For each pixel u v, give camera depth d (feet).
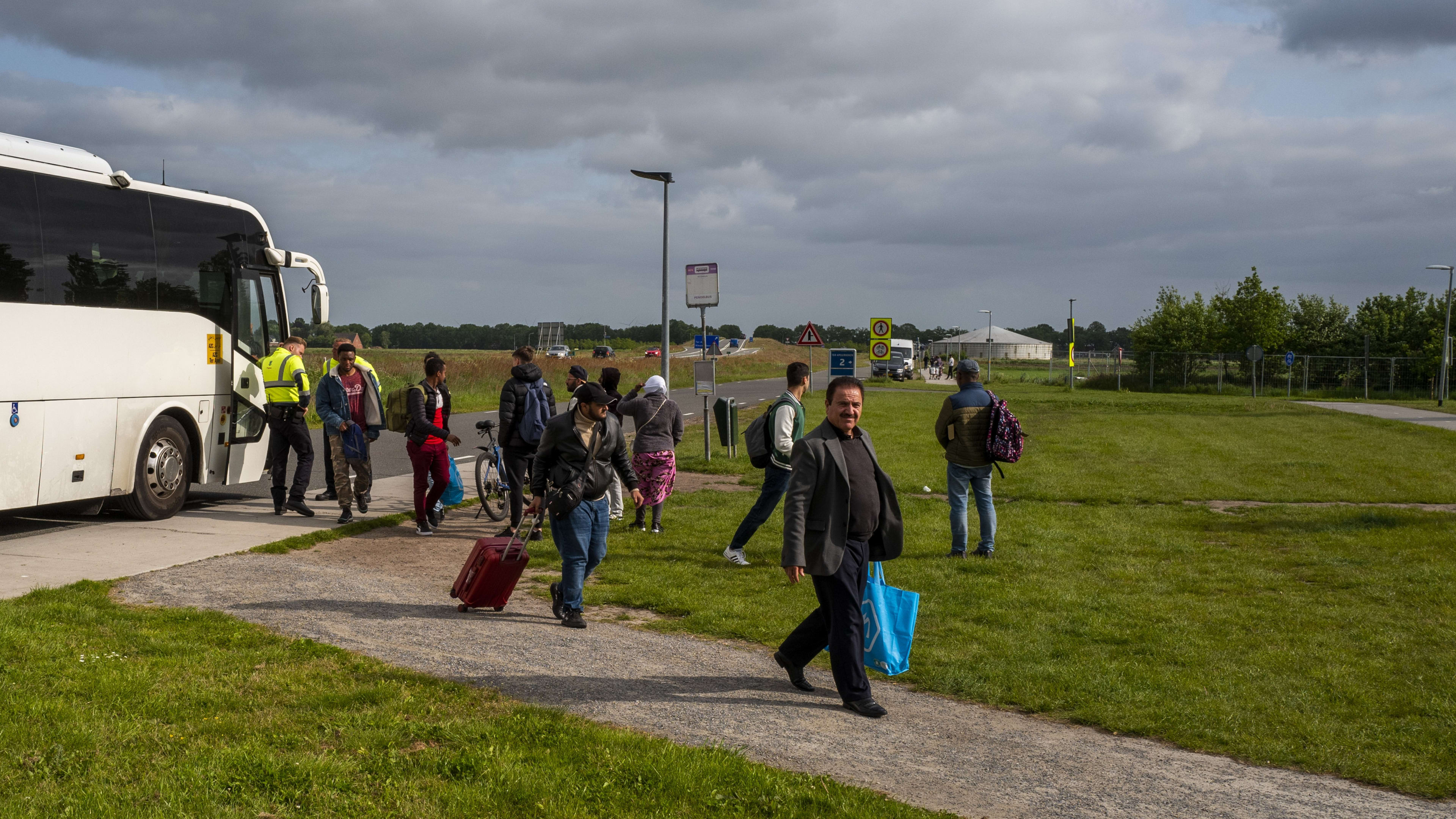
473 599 23.86
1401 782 15.79
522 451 33.68
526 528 33.53
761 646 22.94
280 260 42.42
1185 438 82.07
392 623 22.82
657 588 27.43
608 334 504.43
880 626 18.93
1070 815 14.17
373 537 34.30
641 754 15.14
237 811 12.53
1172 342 218.59
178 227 37.58
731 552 31.17
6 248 31.22
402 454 58.80
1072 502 46.85
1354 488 52.24
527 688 18.58
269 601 24.20
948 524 39.09
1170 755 16.88
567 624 23.40
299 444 37.27
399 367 117.08
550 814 12.97
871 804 13.76
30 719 14.99
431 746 15.24
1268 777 15.99
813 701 18.99
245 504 40.70
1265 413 120.98
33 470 31.81
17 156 31.83
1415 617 25.94
